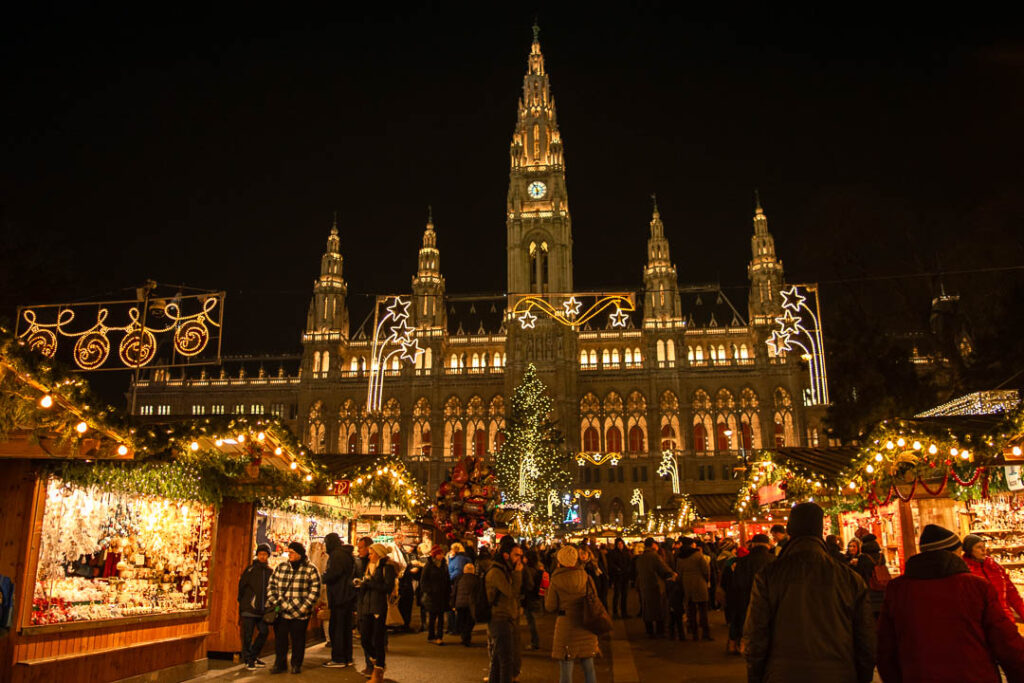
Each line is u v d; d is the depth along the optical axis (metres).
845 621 6.28
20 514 10.95
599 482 113.38
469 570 18.42
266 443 15.91
